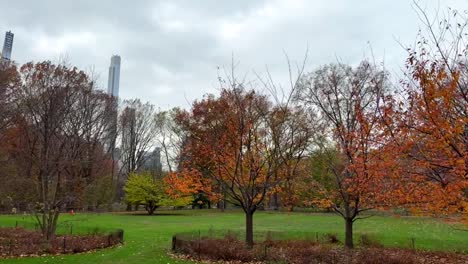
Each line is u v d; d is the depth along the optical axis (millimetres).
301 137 15734
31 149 16453
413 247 16781
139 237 20703
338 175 15219
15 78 18422
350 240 15328
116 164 54062
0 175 19625
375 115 11203
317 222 29422
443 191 7504
